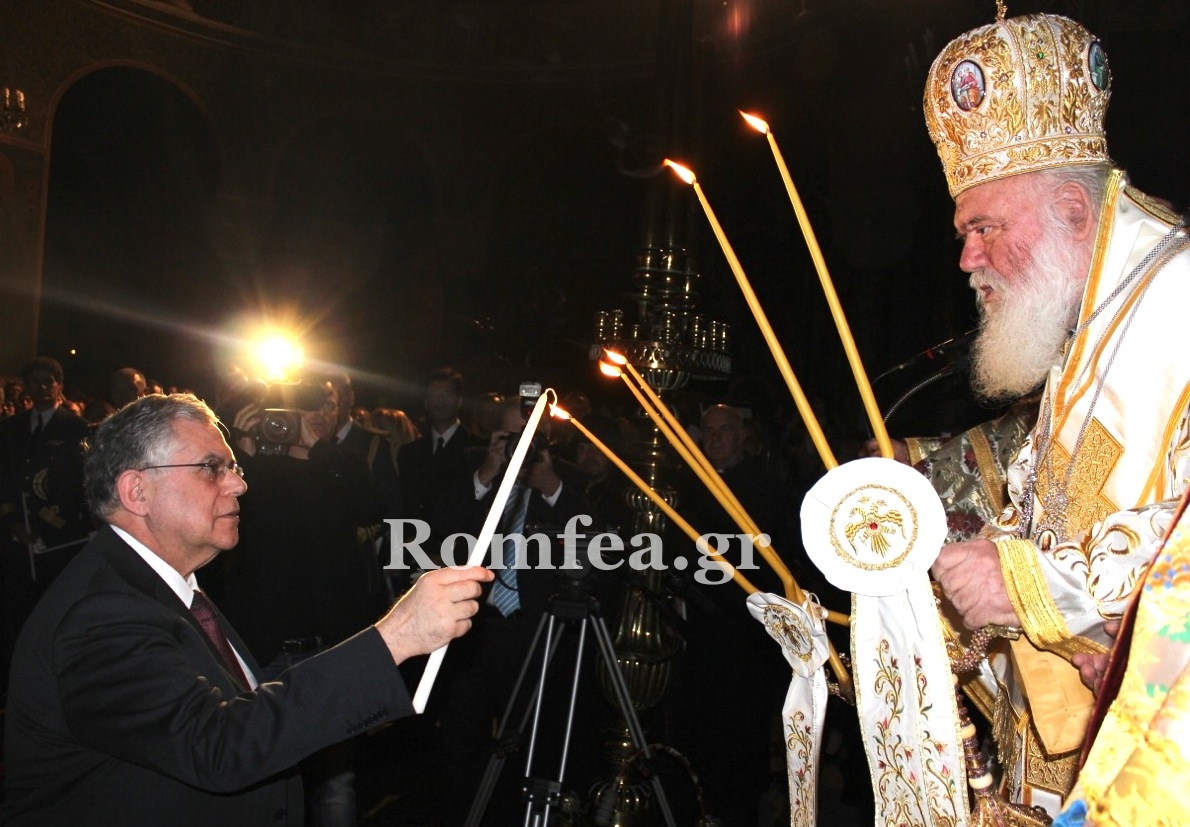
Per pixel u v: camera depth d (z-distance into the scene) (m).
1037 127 1.52
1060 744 1.42
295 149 16.12
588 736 4.18
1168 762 0.77
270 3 15.09
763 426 6.76
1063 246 1.51
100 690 1.62
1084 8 5.68
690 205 3.73
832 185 11.02
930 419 4.41
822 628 1.44
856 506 1.22
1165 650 0.85
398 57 15.71
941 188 9.80
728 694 3.85
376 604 4.20
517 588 3.92
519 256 16.52
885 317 10.58
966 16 9.20
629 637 3.51
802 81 11.63
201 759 1.56
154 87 14.52
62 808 1.66
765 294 12.66
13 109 12.69
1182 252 1.42
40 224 13.06
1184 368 1.39
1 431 6.13
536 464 4.00
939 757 1.26
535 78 15.55
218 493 1.93
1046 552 1.28
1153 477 1.40
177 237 15.79
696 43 3.86
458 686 3.92
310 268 16.41
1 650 5.68
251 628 3.37
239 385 5.12
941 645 1.25
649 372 3.50
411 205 16.84
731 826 3.85
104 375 15.90
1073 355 1.49
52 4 13.19
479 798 3.26
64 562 5.63
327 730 1.57
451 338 16.31
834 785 4.27
